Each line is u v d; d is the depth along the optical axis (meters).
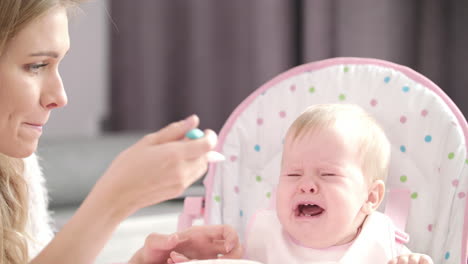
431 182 1.09
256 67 2.62
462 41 2.21
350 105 1.13
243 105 1.28
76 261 0.72
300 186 1.02
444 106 1.11
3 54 0.75
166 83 2.97
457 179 1.04
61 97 0.82
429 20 2.28
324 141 1.05
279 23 2.53
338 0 2.38
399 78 1.17
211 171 1.23
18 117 0.79
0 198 1.03
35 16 0.75
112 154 2.32
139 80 3.02
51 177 2.10
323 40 2.39
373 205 1.06
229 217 1.22
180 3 2.93
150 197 0.71
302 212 1.06
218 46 2.83
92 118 3.19
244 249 1.11
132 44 3.04
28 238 1.08
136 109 3.05
